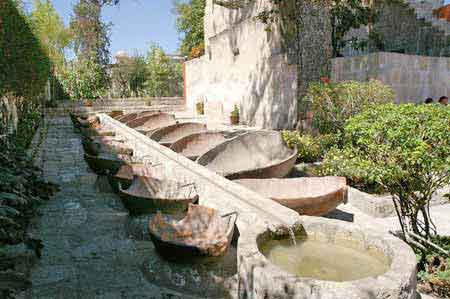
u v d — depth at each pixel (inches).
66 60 1391.5
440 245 175.0
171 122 631.2
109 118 696.4
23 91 489.4
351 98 362.3
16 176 231.9
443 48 519.8
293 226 154.3
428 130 158.7
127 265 185.2
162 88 1338.6
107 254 196.5
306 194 238.4
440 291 152.6
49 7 1328.7
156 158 328.5
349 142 203.8
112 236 219.5
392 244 132.0
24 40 478.6
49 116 997.8
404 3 545.0
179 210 216.7
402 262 117.4
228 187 220.5
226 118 712.4
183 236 178.9
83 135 505.4
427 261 165.3
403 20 549.3
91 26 1294.3
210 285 161.9
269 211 172.2
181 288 163.6
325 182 236.2
